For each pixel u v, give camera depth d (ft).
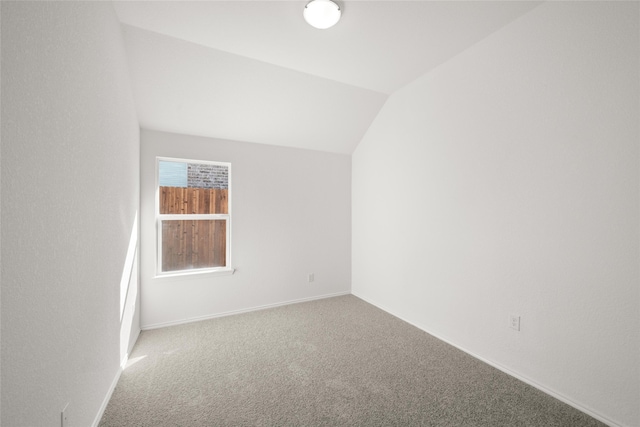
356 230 12.55
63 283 3.50
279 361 7.00
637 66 4.55
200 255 10.12
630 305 4.64
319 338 8.31
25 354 2.74
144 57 7.09
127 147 6.87
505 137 6.48
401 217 9.84
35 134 2.89
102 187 4.87
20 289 2.67
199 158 9.89
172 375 6.38
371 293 11.58
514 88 6.29
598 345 5.01
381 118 10.75
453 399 5.56
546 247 5.75
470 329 7.37
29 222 2.81
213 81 8.16
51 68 3.18
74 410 3.84
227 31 6.56
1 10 2.37
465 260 7.49
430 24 6.34
